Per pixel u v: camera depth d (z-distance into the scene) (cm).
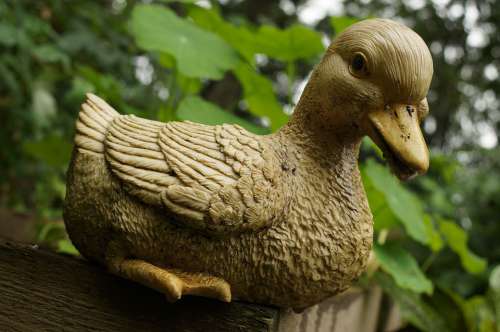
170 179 65
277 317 68
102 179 67
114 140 67
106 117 69
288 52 108
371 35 65
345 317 91
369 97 65
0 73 149
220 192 64
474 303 119
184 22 98
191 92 111
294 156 68
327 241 66
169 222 65
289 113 108
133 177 65
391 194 94
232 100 171
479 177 213
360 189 69
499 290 113
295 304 68
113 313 69
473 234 194
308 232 66
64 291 70
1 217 125
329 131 67
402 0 251
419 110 66
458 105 252
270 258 66
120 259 67
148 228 66
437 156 180
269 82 100
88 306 70
